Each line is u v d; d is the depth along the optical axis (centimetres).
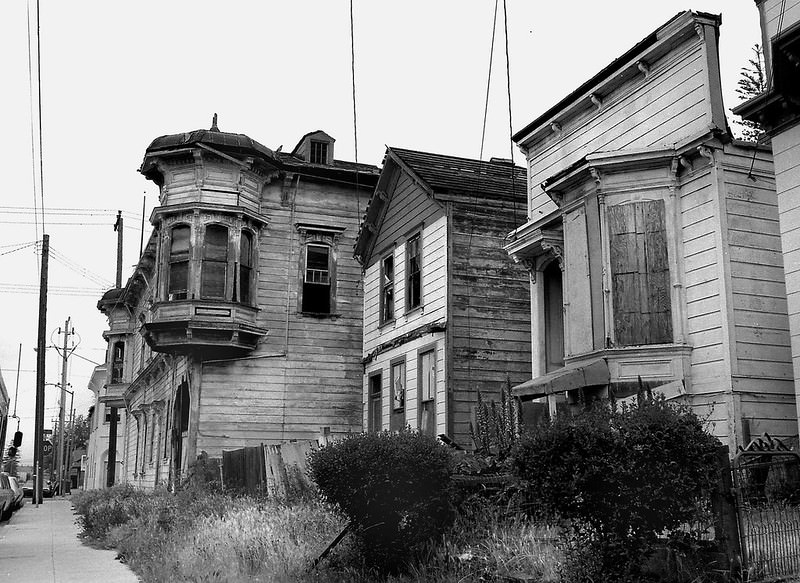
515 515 944
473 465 1112
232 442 2409
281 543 1093
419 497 948
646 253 1373
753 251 1297
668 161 1370
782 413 1258
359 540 984
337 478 955
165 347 2389
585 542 761
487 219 2011
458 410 1866
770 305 1290
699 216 1320
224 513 1469
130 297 4141
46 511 3002
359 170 2666
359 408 2548
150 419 3425
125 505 1886
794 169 1149
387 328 2306
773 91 1138
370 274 2486
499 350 1945
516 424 1415
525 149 1886
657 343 1338
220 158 2434
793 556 761
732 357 1240
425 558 931
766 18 1241
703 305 1298
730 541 731
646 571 730
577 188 1485
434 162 2197
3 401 3300
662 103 1436
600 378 1347
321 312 2577
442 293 1959
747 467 761
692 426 736
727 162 1309
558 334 1784
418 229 2136
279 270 2547
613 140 1566
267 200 2577
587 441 725
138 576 1130
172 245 2428
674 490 709
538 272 1788
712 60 1341
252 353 2473
